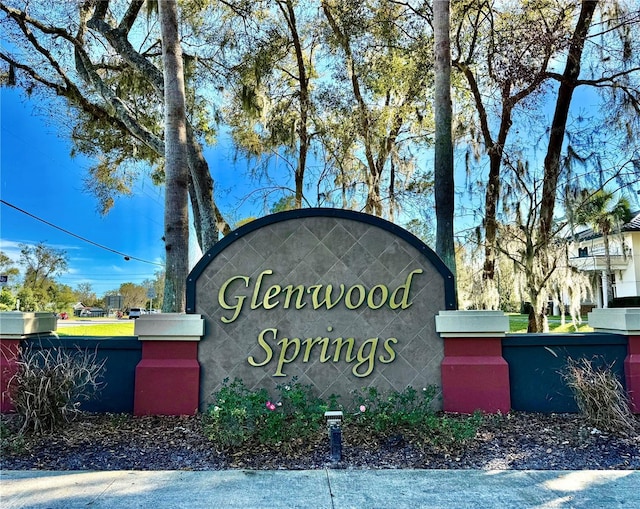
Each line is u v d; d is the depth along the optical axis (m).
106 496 3.84
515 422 5.67
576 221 10.90
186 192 8.22
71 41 12.72
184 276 7.93
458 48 12.03
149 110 15.29
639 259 21.81
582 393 5.45
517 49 10.80
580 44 10.73
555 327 15.18
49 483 4.11
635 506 3.63
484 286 11.41
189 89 13.77
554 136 11.45
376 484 4.07
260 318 6.35
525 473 4.31
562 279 11.12
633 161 10.66
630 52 10.76
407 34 13.02
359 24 12.84
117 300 59.47
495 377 6.05
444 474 4.29
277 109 13.40
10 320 6.24
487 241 11.47
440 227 7.96
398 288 6.36
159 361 6.21
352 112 13.44
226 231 13.84
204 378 6.22
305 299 6.39
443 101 8.27
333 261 6.45
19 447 4.84
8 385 5.72
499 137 11.79
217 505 3.68
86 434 5.34
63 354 6.21
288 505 3.68
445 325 6.15
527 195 11.29
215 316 6.36
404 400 5.40
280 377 6.22
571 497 3.80
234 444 4.80
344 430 5.29
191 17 13.21
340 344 6.28
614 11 10.88
